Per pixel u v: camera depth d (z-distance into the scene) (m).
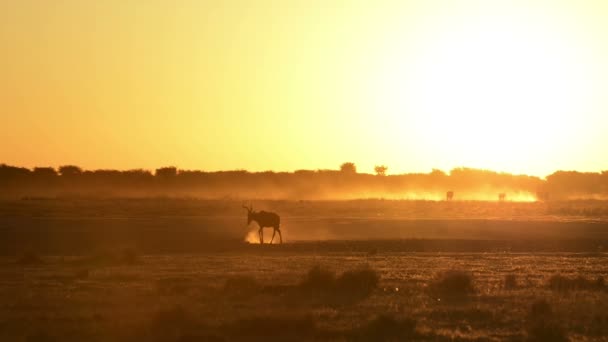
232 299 79.81
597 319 68.31
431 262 121.50
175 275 101.81
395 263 119.62
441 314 71.00
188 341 60.03
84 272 101.62
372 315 70.25
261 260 126.38
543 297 79.38
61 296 82.38
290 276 99.25
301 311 71.56
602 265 117.38
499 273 104.56
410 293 84.25
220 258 131.62
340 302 77.75
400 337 61.66
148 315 69.94
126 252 125.94
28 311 73.88
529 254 140.75
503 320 68.06
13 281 96.19
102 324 66.69
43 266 118.75
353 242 165.50
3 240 170.38
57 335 62.25
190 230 194.00
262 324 64.06
